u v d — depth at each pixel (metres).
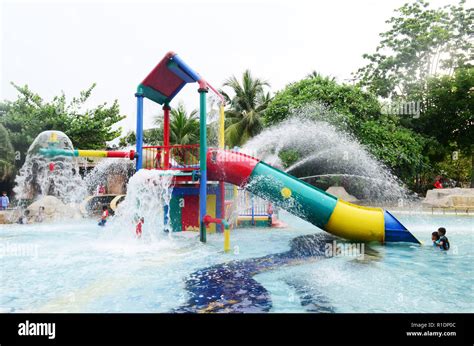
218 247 9.36
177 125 29.17
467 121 26.91
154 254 8.40
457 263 7.49
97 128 23.50
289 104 22.53
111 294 5.37
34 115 22.19
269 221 14.36
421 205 20.88
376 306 4.84
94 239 10.65
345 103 22.12
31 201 19.86
